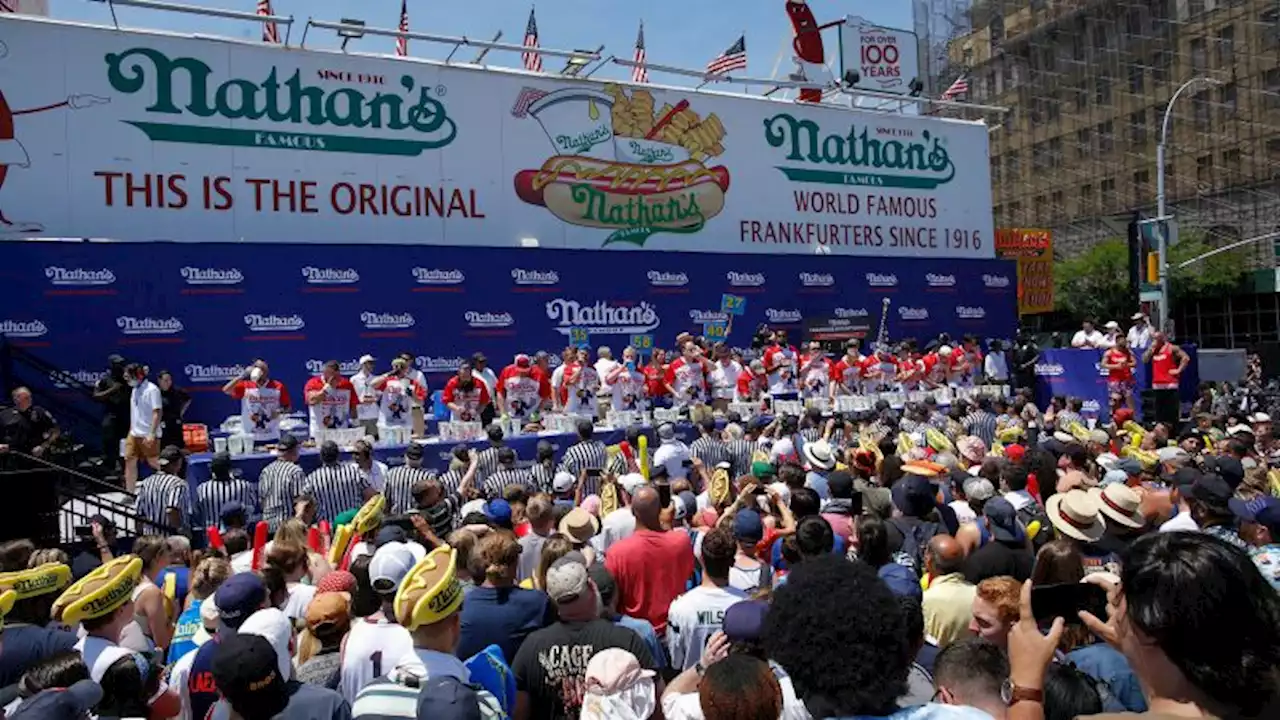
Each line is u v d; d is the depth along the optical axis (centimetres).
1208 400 2178
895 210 2542
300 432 1477
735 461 1347
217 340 1644
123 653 441
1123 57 5506
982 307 2597
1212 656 222
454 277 1862
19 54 1567
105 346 1555
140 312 1583
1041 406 2358
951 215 2641
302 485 1088
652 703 378
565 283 1984
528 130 2030
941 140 2634
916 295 2481
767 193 2344
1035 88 6009
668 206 2203
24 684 387
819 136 2422
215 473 1101
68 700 350
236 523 791
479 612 485
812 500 677
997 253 3228
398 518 751
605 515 888
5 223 1555
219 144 1725
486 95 1986
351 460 1357
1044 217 5969
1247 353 3312
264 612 418
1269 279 4688
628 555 576
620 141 2142
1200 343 5156
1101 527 577
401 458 1325
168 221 1681
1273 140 4869
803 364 2030
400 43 2003
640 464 1232
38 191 1580
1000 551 538
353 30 1797
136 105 1656
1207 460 923
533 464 1327
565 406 1681
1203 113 5153
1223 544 238
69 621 451
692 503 791
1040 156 6000
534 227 2036
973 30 6328
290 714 360
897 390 2073
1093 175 5669
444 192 1936
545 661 433
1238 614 221
